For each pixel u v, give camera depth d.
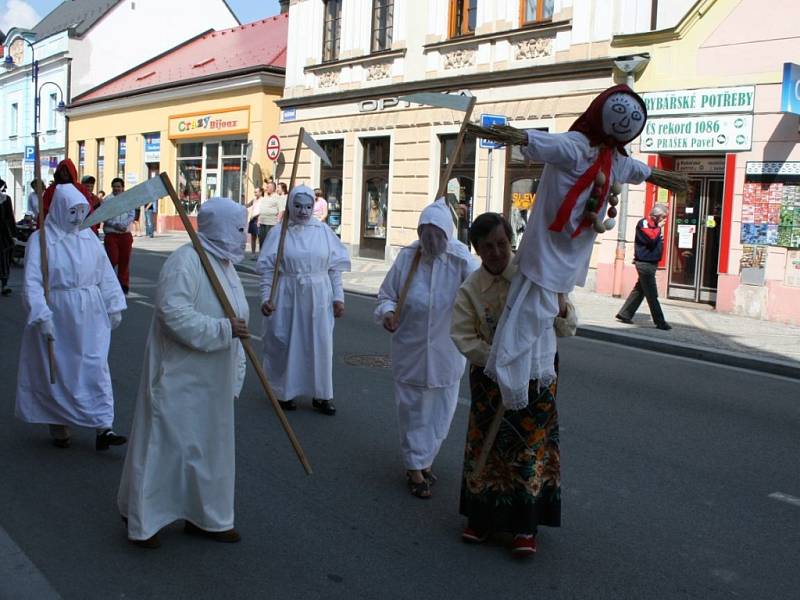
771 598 3.94
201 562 4.11
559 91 16.98
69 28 40.00
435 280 5.09
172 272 3.99
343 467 5.64
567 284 3.91
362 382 8.12
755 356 10.41
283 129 25.56
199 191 31.81
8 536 4.33
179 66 35.78
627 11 15.73
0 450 5.77
